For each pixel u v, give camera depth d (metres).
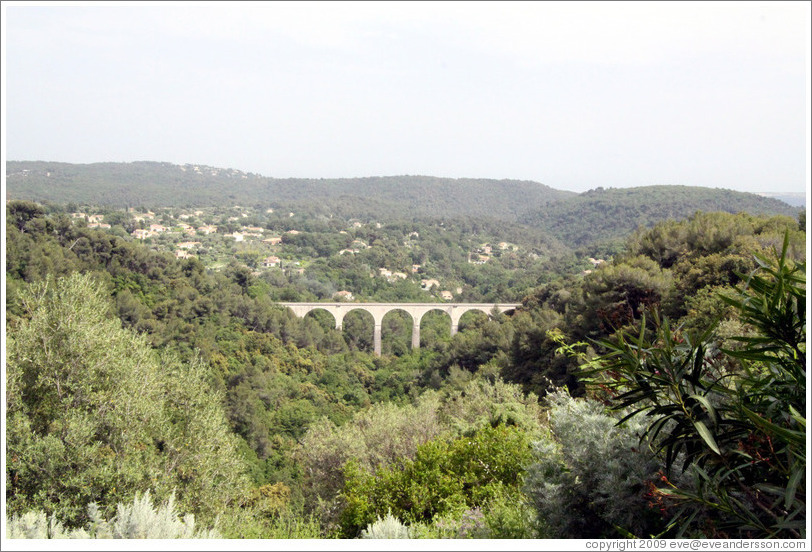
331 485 10.78
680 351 3.01
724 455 2.71
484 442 5.98
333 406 33.91
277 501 11.45
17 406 7.88
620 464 3.31
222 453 9.23
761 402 2.77
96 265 31.77
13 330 8.45
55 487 7.07
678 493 2.77
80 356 8.41
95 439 8.13
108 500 7.21
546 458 3.72
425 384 36.41
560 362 18.19
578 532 3.44
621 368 2.97
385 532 4.02
